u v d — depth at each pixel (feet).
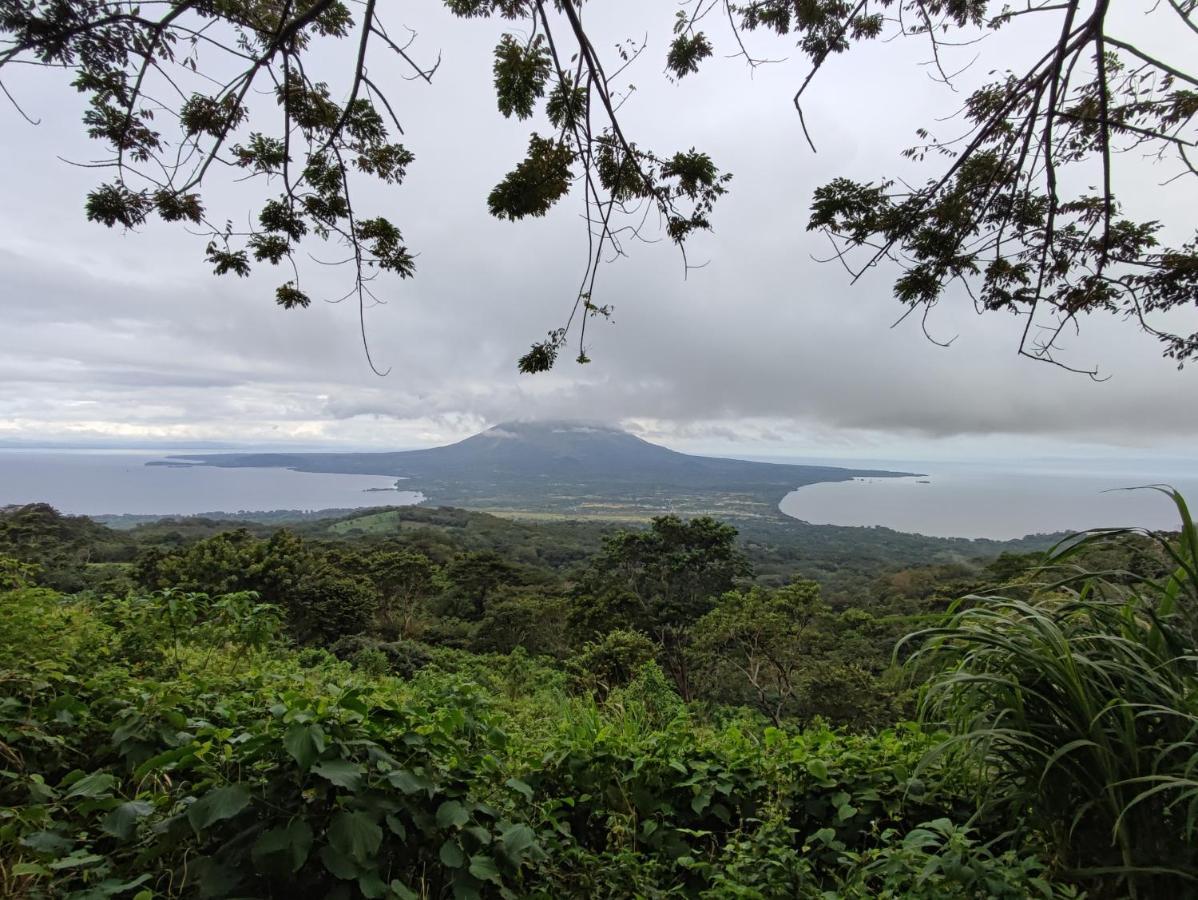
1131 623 5.43
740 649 56.85
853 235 10.05
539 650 79.00
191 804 4.80
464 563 100.78
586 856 6.41
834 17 9.08
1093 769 4.89
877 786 7.23
